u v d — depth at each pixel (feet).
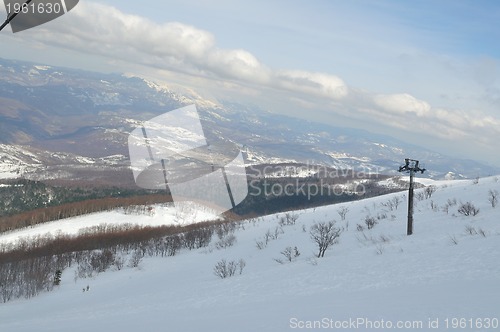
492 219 78.59
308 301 37.55
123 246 191.72
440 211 104.06
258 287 63.21
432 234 79.41
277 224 156.87
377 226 107.76
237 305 43.96
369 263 65.10
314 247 101.65
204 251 147.23
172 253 159.84
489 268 46.16
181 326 25.66
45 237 264.31
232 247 139.13
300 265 79.82
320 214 161.48
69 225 289.94
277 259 98.22
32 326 40.63
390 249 74.02
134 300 74.33
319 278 60.39
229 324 24.27
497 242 59.98
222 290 66.80
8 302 111.14
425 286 39.58
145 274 129.08
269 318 25.62
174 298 66.28
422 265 55.16
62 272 159.84
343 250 89.15
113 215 272.72
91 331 27.99
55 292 121.29
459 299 26.53
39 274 133.28
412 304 26.20
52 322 45.78
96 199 318.86
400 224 102.68
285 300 42.50
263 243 128.98
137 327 27.81
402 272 53.06
